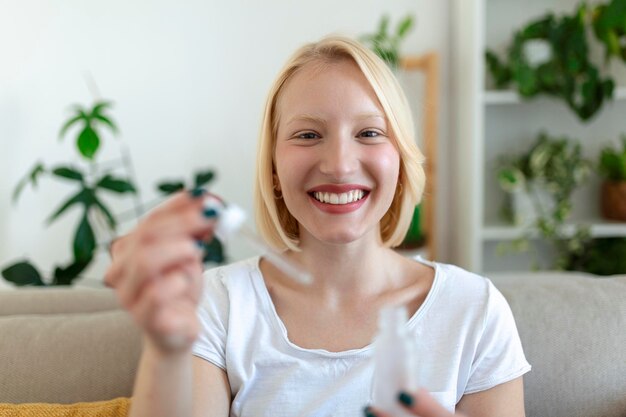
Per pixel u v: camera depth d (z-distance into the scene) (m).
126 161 2.42
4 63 2.32
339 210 0.87
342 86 0.87
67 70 2.35
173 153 2.44
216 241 2.00
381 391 0.57
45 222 2.42
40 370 1.07
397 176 0.91
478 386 0.92
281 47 2.42
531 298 1.16
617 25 2.16
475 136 2.22
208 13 2.38
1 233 2.40
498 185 2.48
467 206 2.31
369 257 0.94
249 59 2.42
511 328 0.94
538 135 2.45
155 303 0.52
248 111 2.44
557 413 1.07
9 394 1.05
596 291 1.18
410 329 0.92
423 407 0.55
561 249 2.40
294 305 0.96
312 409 0.87
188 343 0.58
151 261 0.52
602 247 2.37
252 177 2.47
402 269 1.00
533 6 2.40
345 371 0.89
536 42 2.21
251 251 2.47
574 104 2.21
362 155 0.87
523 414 0.92
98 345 1.11
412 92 2.46
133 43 2.37
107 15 2.34
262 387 0.91
